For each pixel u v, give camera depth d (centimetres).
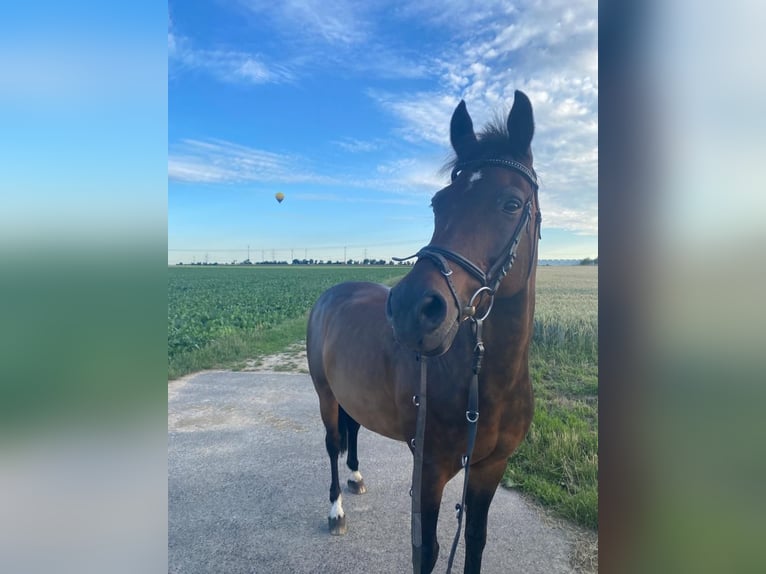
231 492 363
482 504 221
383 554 284
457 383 198
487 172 187
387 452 443
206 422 533
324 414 334
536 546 283
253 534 305
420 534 192
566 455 373
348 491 364
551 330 751
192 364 821
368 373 254
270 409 582
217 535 304
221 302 1908
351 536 304
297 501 349
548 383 560
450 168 209
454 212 184
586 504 310
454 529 314
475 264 176
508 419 204
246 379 744
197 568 270
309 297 2169
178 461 422
